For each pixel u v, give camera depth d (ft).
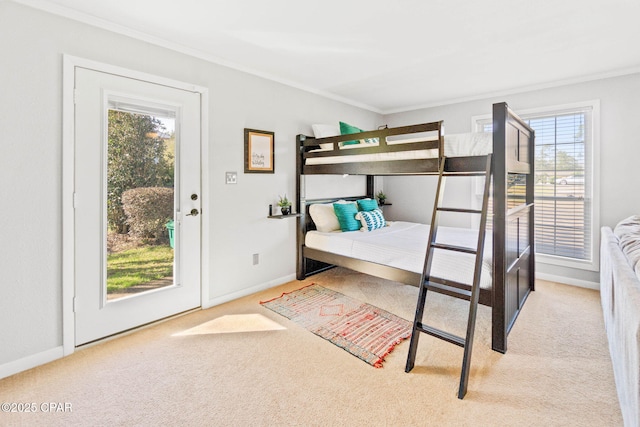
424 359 7.02
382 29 7.79
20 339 6.52
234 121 10.16
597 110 10.78
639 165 10.18
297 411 5.43
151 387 6.04
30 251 6.57
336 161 10.77
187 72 8.98
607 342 7.62
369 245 10.17
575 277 11.60
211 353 7.24
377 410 5.46
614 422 5.12
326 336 8.00
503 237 7.25
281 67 10.36
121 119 7.86
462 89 12.62
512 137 8.13
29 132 6.46
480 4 6.68
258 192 11.00
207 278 9.69
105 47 7.46
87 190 7.32
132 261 8.24
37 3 6.42
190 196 9.21
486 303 7.50
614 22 7.34
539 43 8.48
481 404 5.59
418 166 8.54
